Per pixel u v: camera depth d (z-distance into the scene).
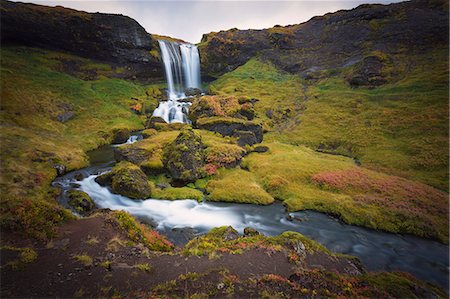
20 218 11.80
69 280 8.83
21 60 46.78
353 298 8.65
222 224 17.75
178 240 15.38
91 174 25.05
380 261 14.11
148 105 48.97
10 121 32.38
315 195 21.50
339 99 45.72
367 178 23.58
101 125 40.56
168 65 64.00
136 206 19.70
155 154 26.53
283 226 17.75
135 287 8.73
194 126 40.09
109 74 56.38
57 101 41.06
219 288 8.73
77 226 12.76
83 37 53.31
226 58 73.00
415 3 64.19
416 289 9.95
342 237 16.52
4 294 7.95
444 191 22.41
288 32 76.31
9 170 21.11
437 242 16.20
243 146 33.16
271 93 55.22
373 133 34.75
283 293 8.59
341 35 67.38
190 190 22.36
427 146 29.09
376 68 49.66
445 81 39.62
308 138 37.97
